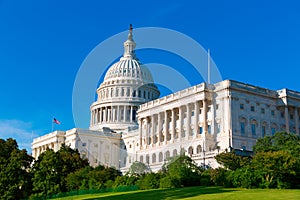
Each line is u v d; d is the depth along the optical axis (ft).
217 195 186.70
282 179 220.23
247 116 360.69
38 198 289.12
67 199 252.42
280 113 387.55
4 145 327.88
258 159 228.63
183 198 186.39
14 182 297.94
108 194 254.68
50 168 315.58
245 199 168.45
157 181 261.03
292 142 274.77
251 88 372.38
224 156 261.03
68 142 533.96
